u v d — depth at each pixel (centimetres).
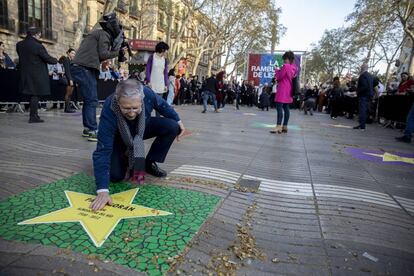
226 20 3156
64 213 236
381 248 216
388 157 532
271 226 241
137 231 216
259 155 483
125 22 2991
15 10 1853
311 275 181
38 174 323
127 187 298
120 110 259
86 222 224
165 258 186
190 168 379
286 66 718
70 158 394
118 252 190
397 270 191
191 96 2025
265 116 1316
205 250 199
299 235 229
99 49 500
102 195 253
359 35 2741
